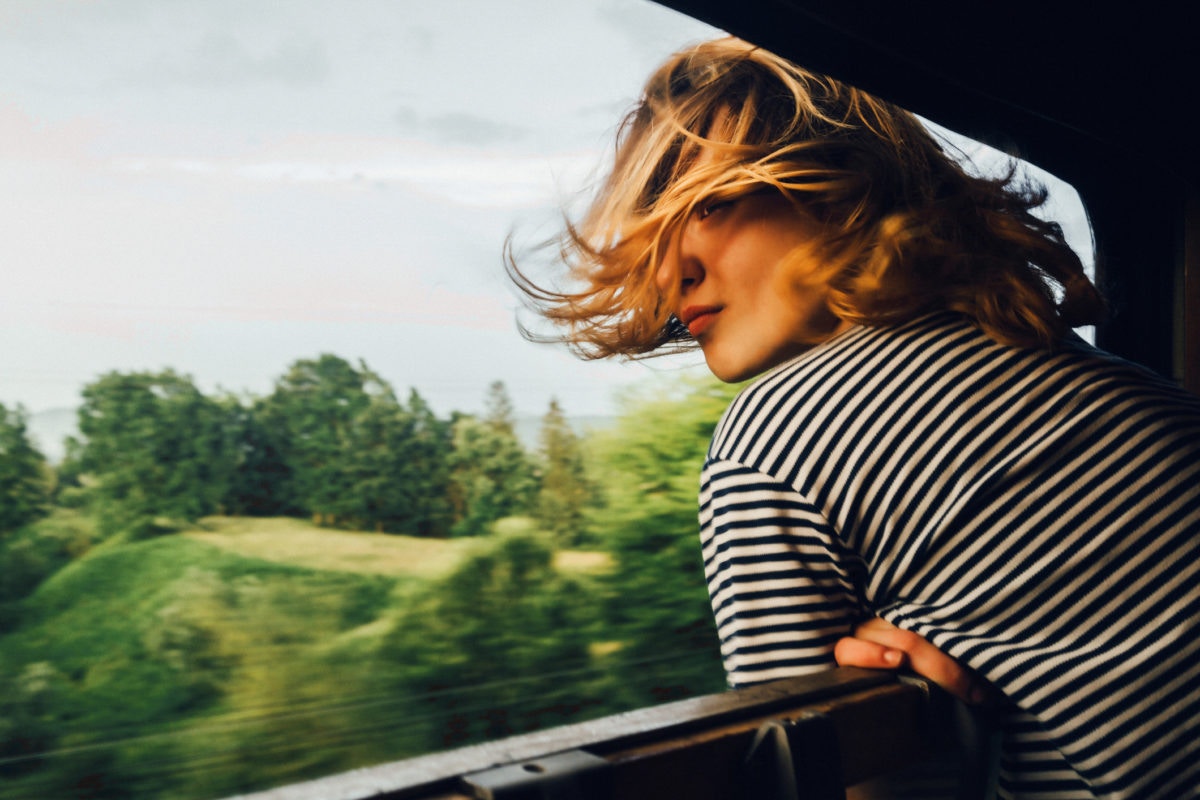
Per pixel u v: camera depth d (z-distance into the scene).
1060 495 0.67
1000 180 0.97
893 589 0.72
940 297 0.77
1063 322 0.77
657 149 0.97
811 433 0.73
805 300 0.82
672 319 1.11
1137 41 1.31
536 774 0.42
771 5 0.90
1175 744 0.63
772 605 0.74
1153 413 0.69
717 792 0.52
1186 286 1.44
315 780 0.41
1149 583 0.65
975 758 0.68
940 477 0.69
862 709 0.62
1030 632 0.66
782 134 0.90
